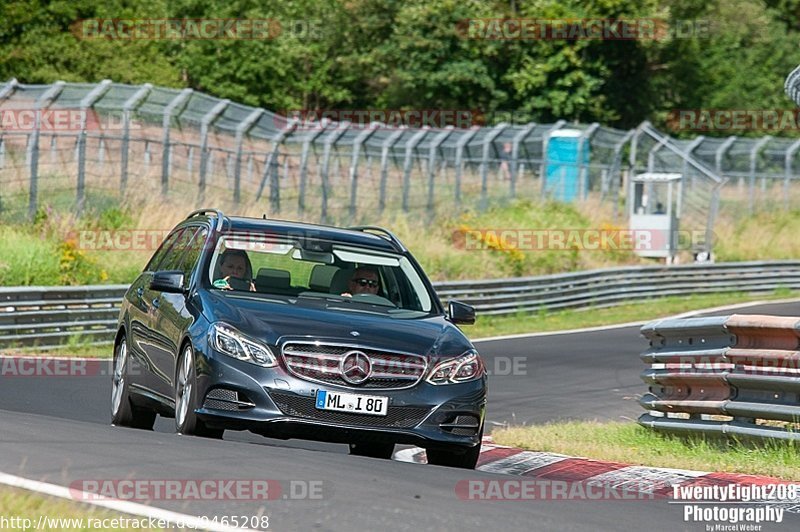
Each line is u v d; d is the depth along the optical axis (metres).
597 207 129.75
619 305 108.00
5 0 150.75
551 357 71.12
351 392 29.89
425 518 21.62
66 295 66.00
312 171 111.50
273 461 26.50
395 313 32.91
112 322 68.75
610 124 183.00
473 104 177.00
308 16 186.75
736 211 147.25
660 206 135.12
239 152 100.00
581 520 23.14
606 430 41.56
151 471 23.80
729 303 113.31
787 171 148.00
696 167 136.12
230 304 31.22
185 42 176.88
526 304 96.62
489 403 52.38
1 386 48.50
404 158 115.12
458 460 31.70
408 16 173.50
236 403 29.67
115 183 97.06
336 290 33.72
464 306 34.03
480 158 122.19
